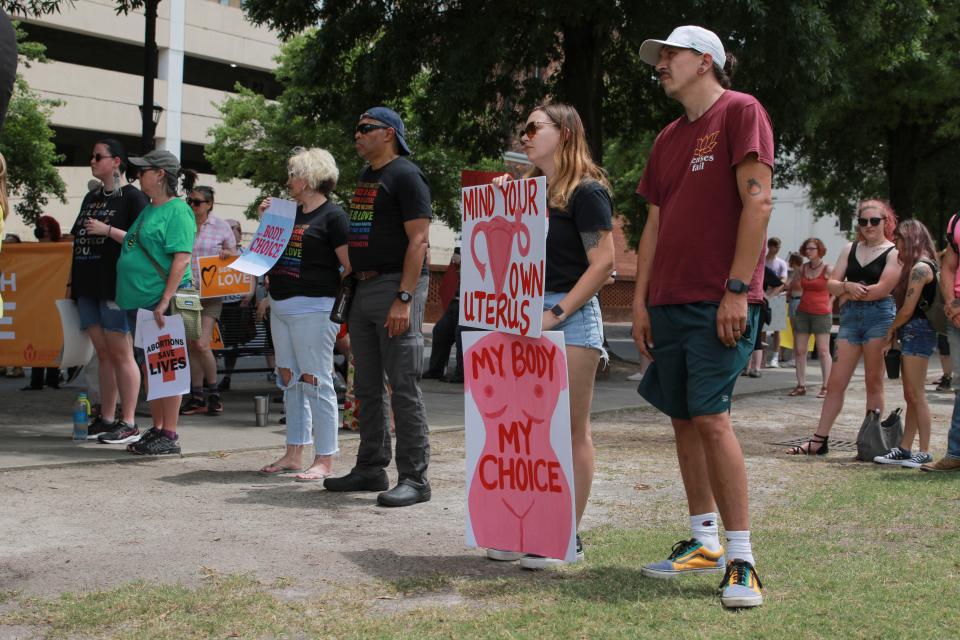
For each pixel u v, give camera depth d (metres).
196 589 3.78
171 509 5.17
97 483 5.80
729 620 3.43
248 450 7.08
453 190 30.48
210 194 9.31
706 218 3.78
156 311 6.63
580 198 4.22
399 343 5.44
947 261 6.62
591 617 3.46
